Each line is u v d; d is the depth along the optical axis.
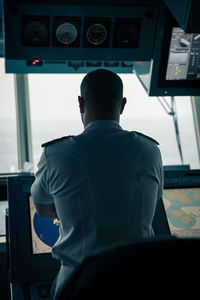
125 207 1.39
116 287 1.00
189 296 1.00
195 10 1.74
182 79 2.23
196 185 2.39
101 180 1.38
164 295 1.00
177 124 3.71
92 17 1.98
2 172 3.45
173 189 2.37
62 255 1.44
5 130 3.57
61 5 1.93
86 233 1.38
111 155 1.41
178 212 2.28
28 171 3.13
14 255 1.97
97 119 1.49
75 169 1.39
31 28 1.97
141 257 1.00
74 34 2.01
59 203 1.43
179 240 1.02
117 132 1.47
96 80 1.48
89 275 1.02
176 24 2.06
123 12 2.00
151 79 2.20
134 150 1.44
